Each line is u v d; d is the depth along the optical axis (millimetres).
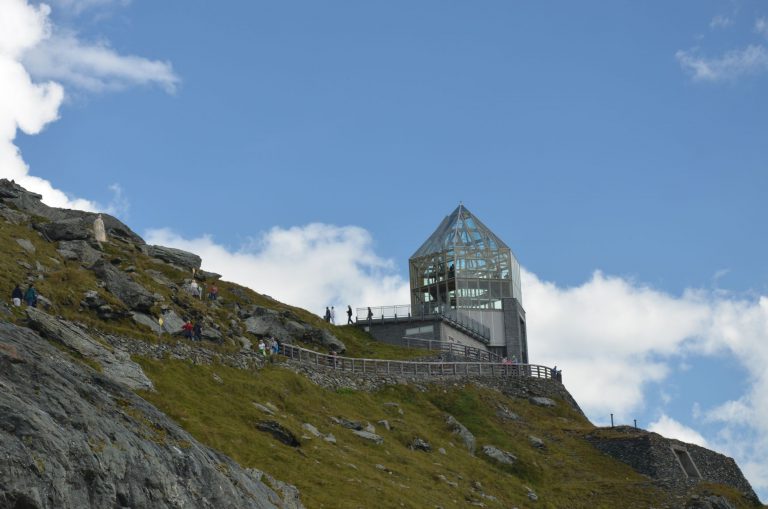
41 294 58812
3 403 28719
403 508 54375
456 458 71938
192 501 34281
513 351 116688
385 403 77438
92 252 72000
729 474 84938
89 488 29688
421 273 120312
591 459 80438
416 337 103938
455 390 86250
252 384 64375
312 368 75438
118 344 58062
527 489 70875
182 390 57281
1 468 26828
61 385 32625
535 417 88562
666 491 75375
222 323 74375
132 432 33781
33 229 72000
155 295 68250
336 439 63375
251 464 51688
